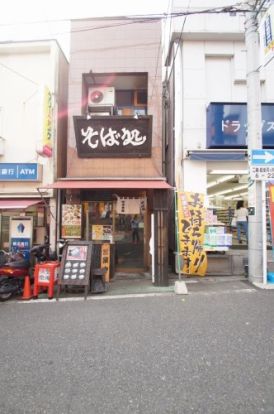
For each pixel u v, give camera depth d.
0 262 7.70
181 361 3.80
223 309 5.75
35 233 9.95
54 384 3.34
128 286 8.11
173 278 8.92
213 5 9.90
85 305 6.41
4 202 9.36
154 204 8.34
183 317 5.38
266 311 5.56
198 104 9.93
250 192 7.79
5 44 10.04
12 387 3.30
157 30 9.70
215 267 9.05
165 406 2.91
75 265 7.34
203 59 10.05
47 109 9.15
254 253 7.69
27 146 10.00
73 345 4.34
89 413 2.83
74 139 9.58
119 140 9.23
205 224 8.99
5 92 10.20
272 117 9.33
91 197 9.98
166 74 12.87
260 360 3.77
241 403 2.92
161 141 9.52
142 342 4.38
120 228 10.08
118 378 3.44
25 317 5.68
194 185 9.59
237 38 9.98
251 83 7.74
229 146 9.48
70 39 9.80
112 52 9.71
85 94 10.21
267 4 7.97
